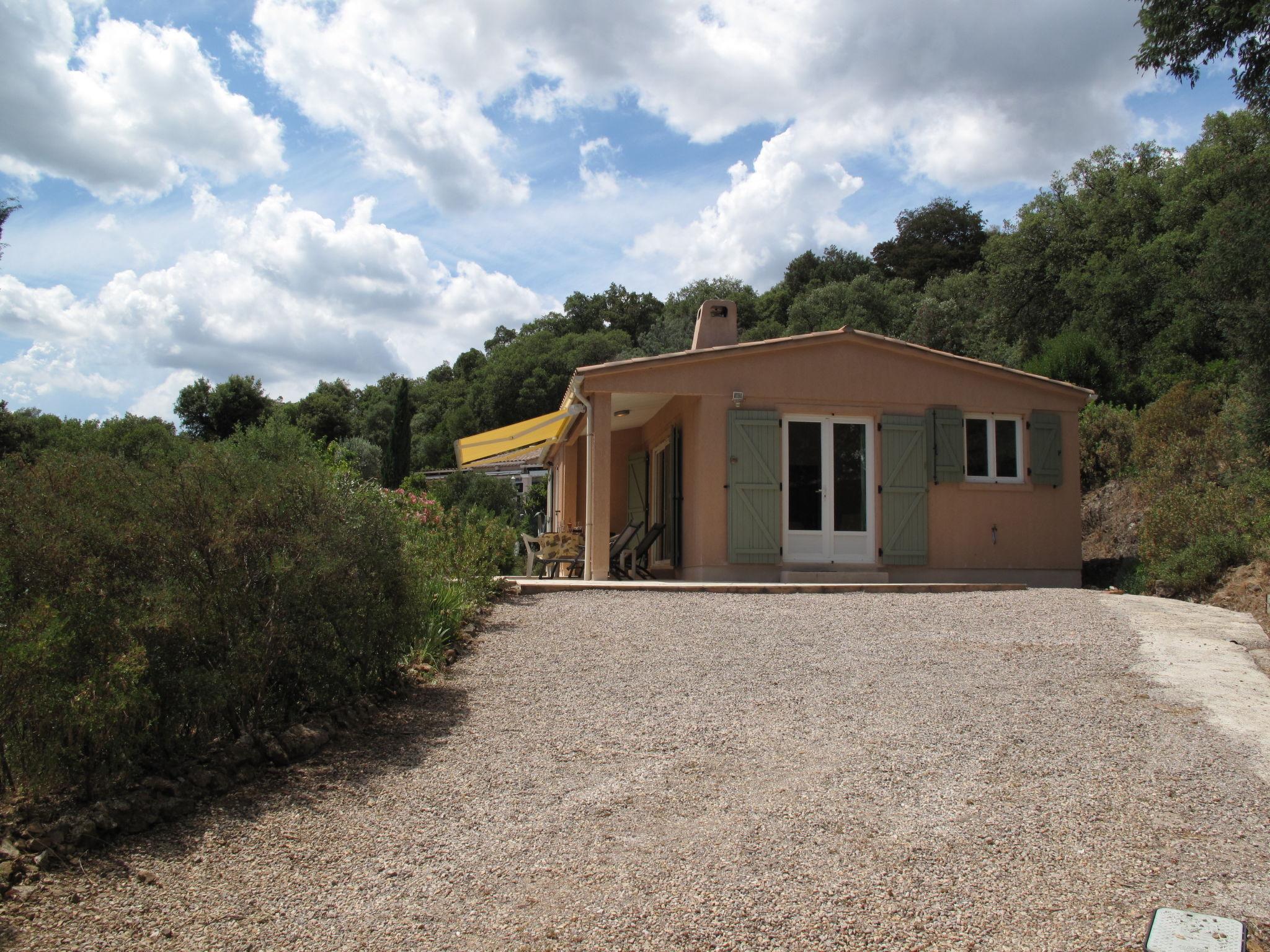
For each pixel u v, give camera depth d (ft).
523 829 13.48
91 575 14.38
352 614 18.44
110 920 10.98
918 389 43.83
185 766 15.14
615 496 60.23
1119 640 25.98
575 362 175.42
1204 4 44.73
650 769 15.92
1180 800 14.28
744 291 204.23
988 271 135.33
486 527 34.71
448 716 19.10
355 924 10.88
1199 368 73.46
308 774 15.83
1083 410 62.49
